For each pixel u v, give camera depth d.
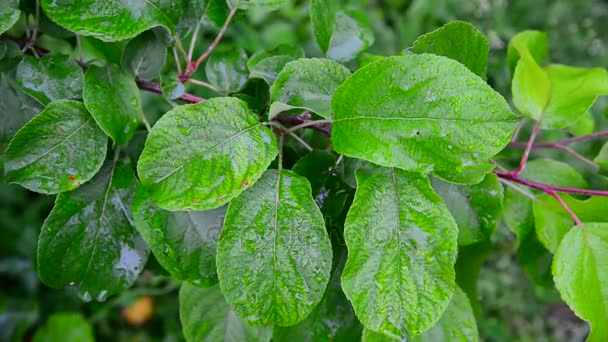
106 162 0.35
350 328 0.37
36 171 0.32
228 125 0.31
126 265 0.35
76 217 0.34
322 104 0.32
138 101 0.35
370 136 0.30
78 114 0.33
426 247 0.31
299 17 1.04
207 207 0.29
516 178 0.38
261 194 0.31
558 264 0.35
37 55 0.36
